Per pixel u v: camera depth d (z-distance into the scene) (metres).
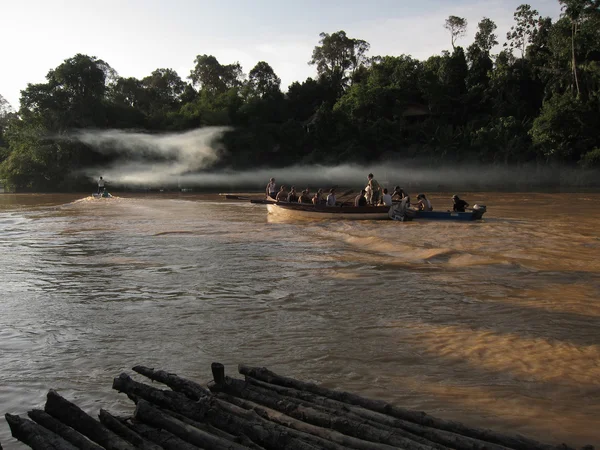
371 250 15.89
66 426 4.40
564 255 14.38
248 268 13.10
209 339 7.79
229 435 4.18
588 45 55.81
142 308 9.52
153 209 31.98
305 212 24.69
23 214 29.33
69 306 9.70
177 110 73.06
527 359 6.86
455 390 5.96
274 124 67.31
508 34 69.94
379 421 4.47
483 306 9.38
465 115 67.94
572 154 55.41
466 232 19.50
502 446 4.00
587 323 8.31
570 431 5.04
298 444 3.92
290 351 7.24
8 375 6.52
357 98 66.62
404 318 8.71
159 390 4.89
